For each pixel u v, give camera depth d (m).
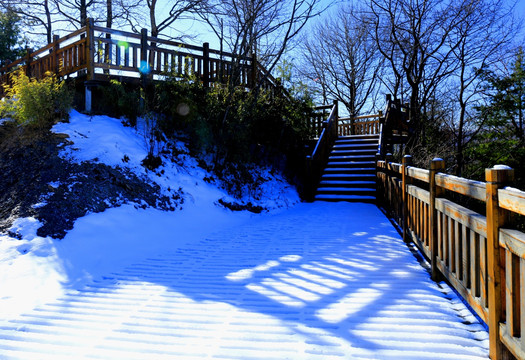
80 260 4.80
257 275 4.23
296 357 2.37
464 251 2.84
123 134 8.61
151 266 4.81
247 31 11.59
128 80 9.73
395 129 15.09
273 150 11.98
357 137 14.76
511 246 1.98
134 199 6.87
